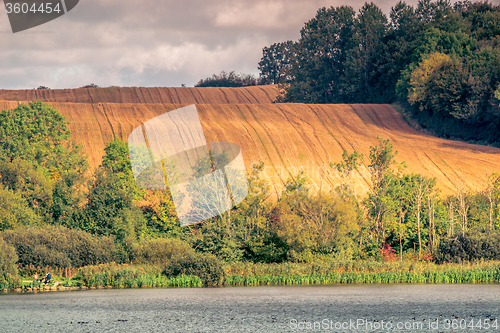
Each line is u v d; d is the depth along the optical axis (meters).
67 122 104.12
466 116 129.12
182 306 49.94
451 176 112.88
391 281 64.62
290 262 68.75
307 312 46.44
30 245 65.38
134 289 61.09
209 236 73.38
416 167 117.31
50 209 80.88
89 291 59.62
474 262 68.56
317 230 69.81
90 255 68.38
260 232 75.62
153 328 41.00
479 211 83.50
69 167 95.50
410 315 44.97
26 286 59.81
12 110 100.12
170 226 81.25
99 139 123.06
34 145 94.88
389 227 78.44
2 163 80.69
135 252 70.44
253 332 39.91
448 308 47.62
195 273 63.75
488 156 122.94
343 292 57.38
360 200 95.06
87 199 86.25
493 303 49.84
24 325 42.19
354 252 72.94
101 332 39.97
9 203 72.44
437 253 72.00
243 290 59.75
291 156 122.12
